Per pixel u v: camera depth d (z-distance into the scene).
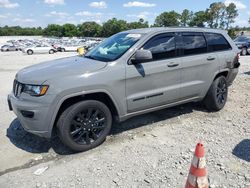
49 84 3.77
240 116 5.61
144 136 4.66
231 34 69.44
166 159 3.86
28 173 3.60
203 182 2.77
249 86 8.34
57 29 142.62
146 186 3.26
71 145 4.00
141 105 4.58
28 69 4.45
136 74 4.39
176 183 3.30
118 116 4.40
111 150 4.18
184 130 4.89
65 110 3.92
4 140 4.62
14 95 4.21
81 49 6.00
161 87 4.77
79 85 3.88
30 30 156.75
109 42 5.10
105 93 4.14
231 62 5.95
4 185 3.34
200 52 5.38
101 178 3.44
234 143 4.33
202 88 5.46
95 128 4.20
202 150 2.77
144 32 4.77
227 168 3.59
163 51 4.78
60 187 3.28
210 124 5.18
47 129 3.85
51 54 34.00
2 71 13.95
